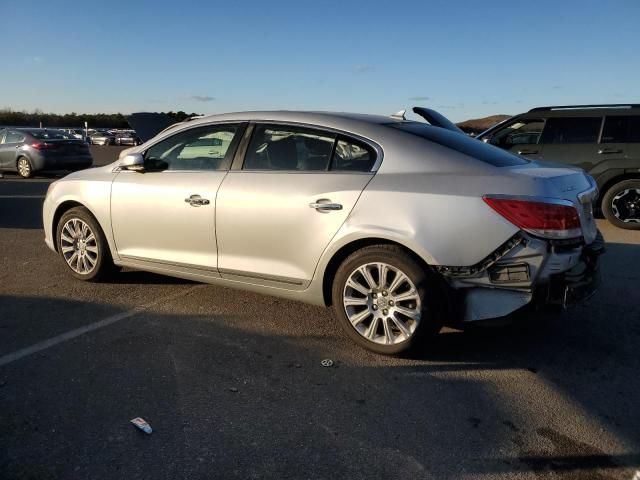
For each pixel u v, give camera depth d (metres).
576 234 3.27
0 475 2.37
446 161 3.49
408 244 3.33
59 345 3.68
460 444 2.64
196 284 5.07
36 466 2.43
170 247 4.40
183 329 4.01
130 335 3.88
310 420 2.83
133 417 2.83
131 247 4.64
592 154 8.11
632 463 2.51
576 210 3.27
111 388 3.12
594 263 3.54
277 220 3.79
